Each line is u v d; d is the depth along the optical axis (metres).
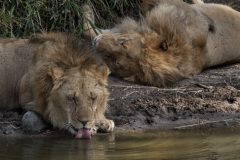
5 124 11.48
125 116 12.19
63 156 9.86
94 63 11.18
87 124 10.64
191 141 10.88
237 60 15.62
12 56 12.02
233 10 15.75
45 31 14.16
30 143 10.62
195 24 14.62
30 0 14.38
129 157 9.81
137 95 13.12
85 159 9.69
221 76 14.60
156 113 12.41
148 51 13.85
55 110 10.95
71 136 11.06
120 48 13.83
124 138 11.04
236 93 13.53
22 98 11.65
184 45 14.22
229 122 12.27
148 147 10.45
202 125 12.05
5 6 14.40
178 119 12.30
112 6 15.55
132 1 15.64
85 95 10.70
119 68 13.88
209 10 15.31
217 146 10.55
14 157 9.78
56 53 11.38
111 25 15.44
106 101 11.18
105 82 11.09
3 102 12.08
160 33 14.12
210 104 12.93
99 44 13.81
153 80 13.70
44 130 11.30
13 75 11.95
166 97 13.14
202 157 9.88
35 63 11.59
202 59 14.65
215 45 15.02
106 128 11.28
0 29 14.05
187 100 13.07
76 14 14.71
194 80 14.22
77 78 10.80
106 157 9.80
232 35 15.35
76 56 11.28
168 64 13.91
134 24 14.41
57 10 14.58
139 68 13.77
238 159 9.78
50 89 11.02
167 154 10.00
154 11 14.46
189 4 15.55
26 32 14.18
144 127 11.81
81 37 14.55
